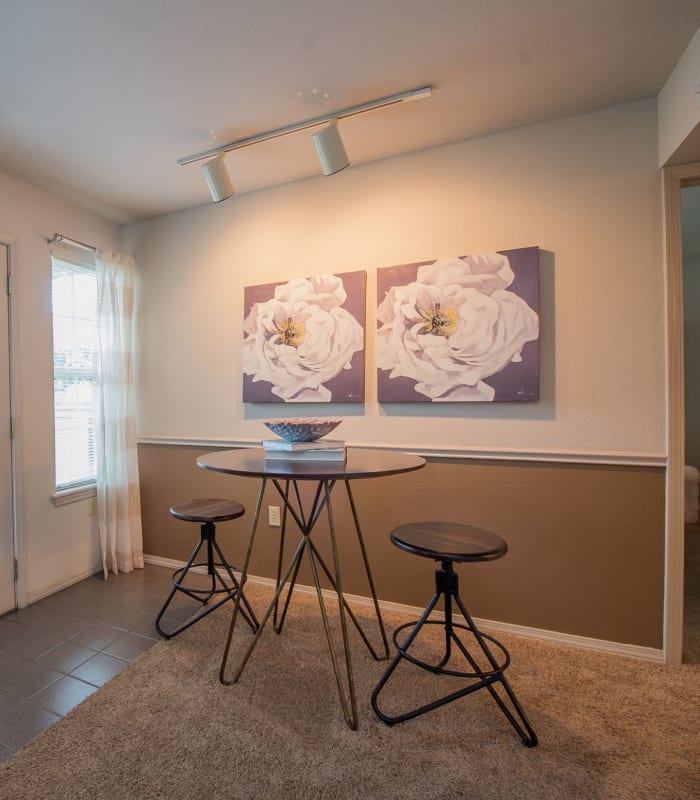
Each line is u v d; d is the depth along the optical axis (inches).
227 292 101.1
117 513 104.4
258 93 66.0
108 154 82.0
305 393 90.5
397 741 51.6
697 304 162.2
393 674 64.1
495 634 75.6
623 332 69.7
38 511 90.7
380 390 83.7
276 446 62.9
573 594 72.2
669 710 57.1
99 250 103.5
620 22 53.2
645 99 68.1
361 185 87.2
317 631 76.0
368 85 64.6
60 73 61.1
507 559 75.9
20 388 87.8
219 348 102.0
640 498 68.6
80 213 103.7
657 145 67.4
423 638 74.3
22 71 60.5
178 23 52.8
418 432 82.4
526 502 74.8
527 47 57.3
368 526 85.5
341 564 87.7
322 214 90.7
